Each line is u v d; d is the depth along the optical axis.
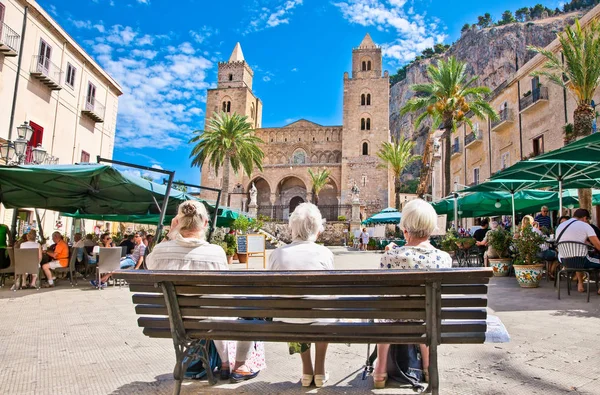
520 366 3.39
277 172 58.28
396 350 3.07
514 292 7.86
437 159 43.66
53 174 8.73
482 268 2.18
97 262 9.89
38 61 20.59
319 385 3.02
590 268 6.70
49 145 21.81
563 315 5.50
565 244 6.91
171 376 3.29
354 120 57.56
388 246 3.20
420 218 3.02
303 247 3.10
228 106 59.72
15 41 19.02
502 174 9.65
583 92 14.81
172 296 2.54
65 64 23.20
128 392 2.93
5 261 10.51
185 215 3.34
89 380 3.18
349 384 3.07
